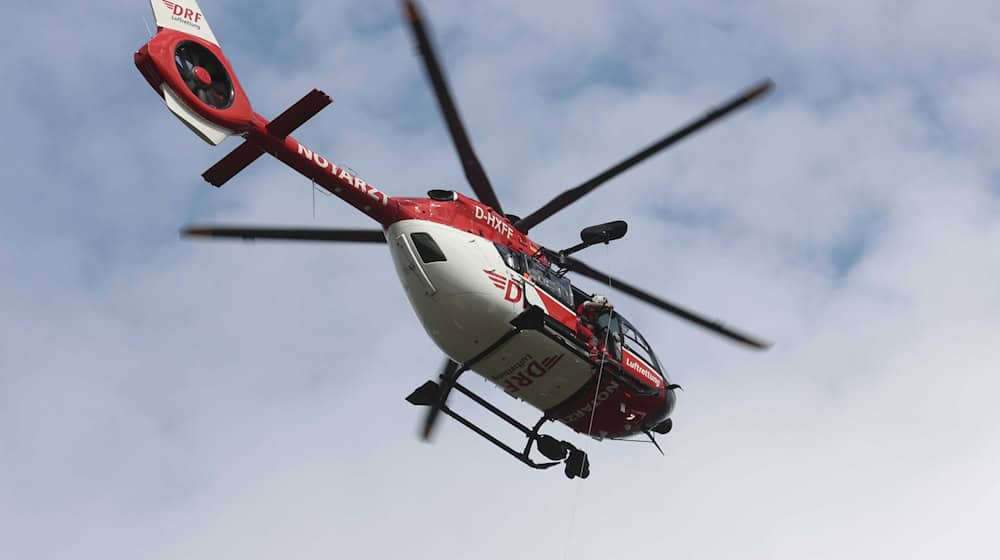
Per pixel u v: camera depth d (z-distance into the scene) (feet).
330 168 163.22
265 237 175.83
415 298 171.12
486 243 175.52
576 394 189.78
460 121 165.37
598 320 188.75
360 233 180.14
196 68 155.53
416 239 168.66
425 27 147.95
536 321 171.94
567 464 195.42
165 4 157.48
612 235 184.24
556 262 191.62
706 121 169.27
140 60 151.64
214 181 163.84
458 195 177.27
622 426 200.34
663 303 197.98
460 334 173.88
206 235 173.78
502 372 182.09
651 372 199.82
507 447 191.83
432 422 192.95
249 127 157.17
